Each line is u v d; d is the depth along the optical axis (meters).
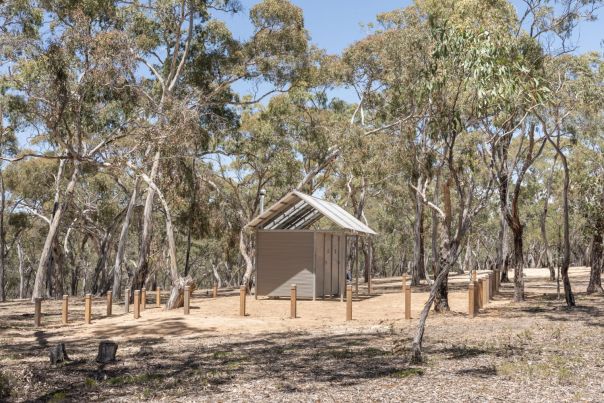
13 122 32.75
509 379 10.20
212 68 34.88
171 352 14.94
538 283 42.38
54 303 35.84
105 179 50.56
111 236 53.44
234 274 76.06
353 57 36.25
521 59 12.39
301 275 29.89
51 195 51.72
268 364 12.67
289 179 42.12
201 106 31.45
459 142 21.98
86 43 26.23
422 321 12.34
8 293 83.75
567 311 22.50
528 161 25.02
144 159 29.64
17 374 11.69
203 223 40.34
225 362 13.09
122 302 34.72
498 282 35.81
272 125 40.50
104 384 10.78
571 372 10.66
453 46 12.14
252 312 24.48
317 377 11.00
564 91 21.47
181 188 33.78
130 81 28.56
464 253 87.44
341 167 39.22
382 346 14.96
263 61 34.41
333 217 28.73
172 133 27.92
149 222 34.66
